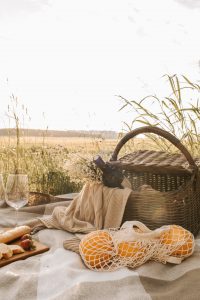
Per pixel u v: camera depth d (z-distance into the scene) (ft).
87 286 5.65
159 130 8.43
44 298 5.76
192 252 6.58
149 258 6.50
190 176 8.39
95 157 8.13
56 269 6.23
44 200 10.57
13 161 14.08
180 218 7.68
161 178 8.76
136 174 8.97
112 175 8.29
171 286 5.89
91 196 8.19
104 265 6.24
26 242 7.14
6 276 6.13
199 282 5.78
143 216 7.84
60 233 7.98
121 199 7.91
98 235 6.49
